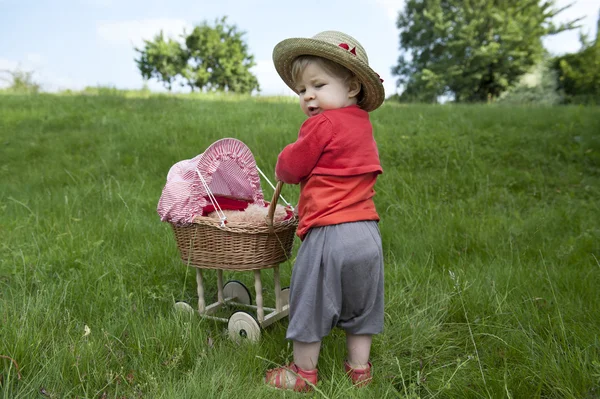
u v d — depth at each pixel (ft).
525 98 89.51
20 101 45.03
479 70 109.29
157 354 8.96
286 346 9.78
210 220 9.83
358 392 8.06
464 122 32.91
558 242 15.12
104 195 19.80
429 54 125.90
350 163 8.28
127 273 12.67
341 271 8.10
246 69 141.38
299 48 8.39
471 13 113.29
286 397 8.20
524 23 110.22
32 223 16.83
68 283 11.57
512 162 25.14
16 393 7.63
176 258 13.79
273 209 9.39
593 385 7.84
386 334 10.11
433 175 22.20
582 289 11.53
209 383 8.00
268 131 30.07
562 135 28.60
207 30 134.00
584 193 20.77
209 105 44.45
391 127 31.30
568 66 91.61
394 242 15.25
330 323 8.24
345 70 8.46
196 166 10.18
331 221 8.13
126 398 7.85
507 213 18.48
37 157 28.04
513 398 7.90
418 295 11.78
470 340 10.01
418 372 8.18
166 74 132.36
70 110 40.40
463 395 7.97
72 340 9.02
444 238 15.12
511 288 11.84
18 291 11.60
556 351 8.63
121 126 33.71
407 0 132.87
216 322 10.74
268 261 10.10
